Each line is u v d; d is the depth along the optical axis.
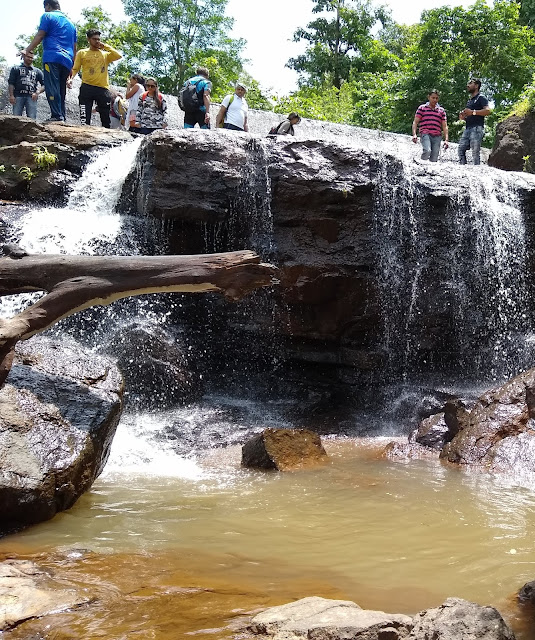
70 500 5.28
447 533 4.84
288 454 6.99
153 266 5.63
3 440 5.03
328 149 10.44
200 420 8.68
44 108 15.80
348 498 5.79
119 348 9.20
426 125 14.65
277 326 10.39
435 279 10.69
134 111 13.99
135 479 6.34
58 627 3.13
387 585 3.86
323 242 10.14
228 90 31.97
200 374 10.13
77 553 4.31
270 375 10.60
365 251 10.16
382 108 27.23
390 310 10.38
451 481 6.41
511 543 4.61
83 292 5.57
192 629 3.10
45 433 5.30
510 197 11.35
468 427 7.51
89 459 5.48
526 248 11.38
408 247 10.59
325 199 10.07
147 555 4.30
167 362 9.34
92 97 13.95
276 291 10.23
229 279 5.62
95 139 12.67
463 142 15.09
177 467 6.84
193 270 5.58
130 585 3.73
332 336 10.33
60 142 12.51
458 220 10.86
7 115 12.78
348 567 4.16
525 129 17.31
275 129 14.23
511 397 7.65
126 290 5.61
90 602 3.44
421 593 3.73
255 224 10.27
